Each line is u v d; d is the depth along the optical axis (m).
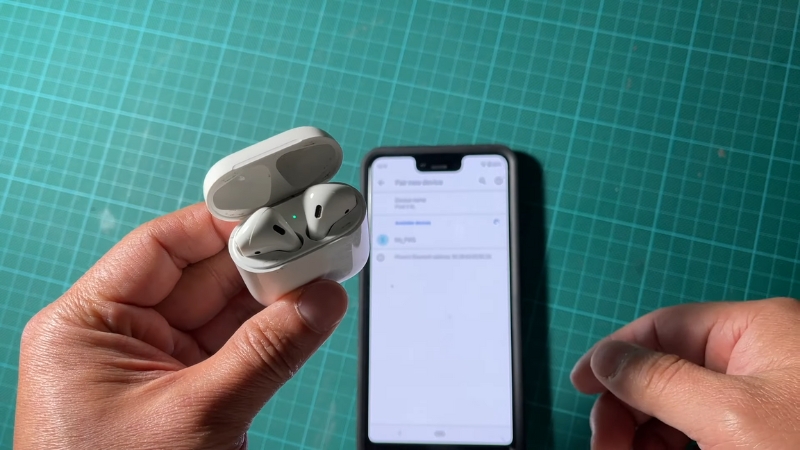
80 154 1.07
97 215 1.05
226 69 1.08
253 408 0.60
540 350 0.95
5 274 1.03
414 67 1.06
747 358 0.68
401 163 1.00
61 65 1.10
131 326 0.70
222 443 0.58
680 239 0.98
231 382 0.57
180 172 1.06
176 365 0.67
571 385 0.94
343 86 1.06
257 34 1.09
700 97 1.02
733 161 1.00
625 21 1.05
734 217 0.98
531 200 1.00
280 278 0.54
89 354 0.65
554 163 1.01
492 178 0.99
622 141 1.01
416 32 1.07
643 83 1.03
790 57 1.02
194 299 0.79
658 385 0.63
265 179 0.52
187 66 1.09
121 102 1.08
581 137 1.02
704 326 0.75
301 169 0.54
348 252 0.55
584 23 1.05
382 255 0.98
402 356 0.95
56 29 1.11
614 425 0.83
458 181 0.99
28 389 0.64
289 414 0.96
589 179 1.00
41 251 1.04
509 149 0.98
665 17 1.04
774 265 0.96
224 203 0.53
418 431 0.93
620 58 1.04
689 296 0.96
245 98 1.07
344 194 0.52
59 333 0.66
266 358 0.57
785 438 0.56
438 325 0.96
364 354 0.94
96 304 0.69
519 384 0.92
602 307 0.96
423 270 0.97
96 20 1.11
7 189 1.06
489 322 0.95
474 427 0.93
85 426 0.60
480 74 1.05
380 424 0.93
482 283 0.96
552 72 1.04
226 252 0.79
